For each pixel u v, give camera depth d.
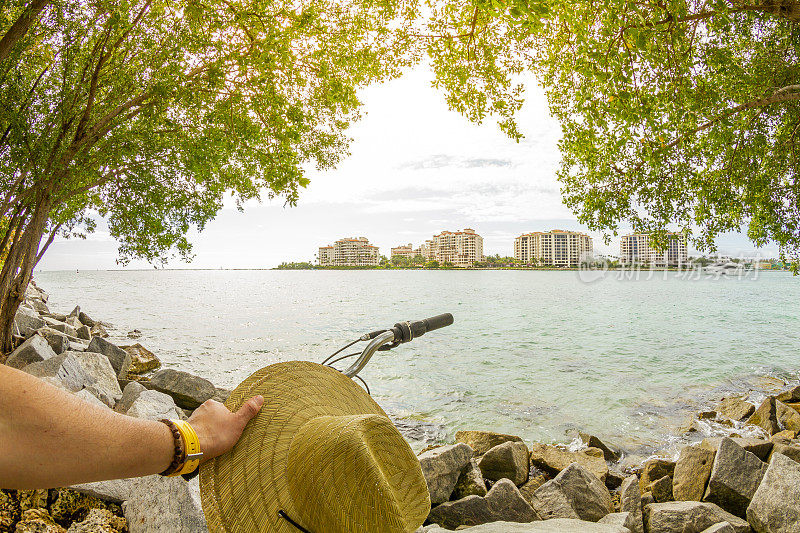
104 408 0.66
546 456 6.90
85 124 9.62
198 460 0.79
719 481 5.19
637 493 5.19
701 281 134.12
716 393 12.20
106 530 3.13
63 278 191.75
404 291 77.25
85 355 8.64
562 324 29.34
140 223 11.14
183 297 60.19
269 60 6.66
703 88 7.53
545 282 125.94
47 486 0.53
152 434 0.70
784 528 4.30
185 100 7.59
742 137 10.09
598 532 3.17
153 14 8.20
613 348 19.66
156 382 7.96
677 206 10.17
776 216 10.40
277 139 7.60
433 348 19.45
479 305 46.34
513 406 10.78
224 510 0.89
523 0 4.34
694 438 8.77
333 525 0.90
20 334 12.59
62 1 8.16
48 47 9.58
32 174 9.37
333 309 41.19
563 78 7.71
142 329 25.25
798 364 16.08
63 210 11.90
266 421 1.02
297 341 21.34
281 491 0.94
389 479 1.01
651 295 67.69
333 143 10.84
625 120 5.92
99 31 9.04
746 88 9.25
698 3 6.15
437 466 4.94
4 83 9.09
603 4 5.24
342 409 1.15
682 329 26.73
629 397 11.66
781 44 9.62
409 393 11.91
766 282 128.88
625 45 5.34
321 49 7.66
